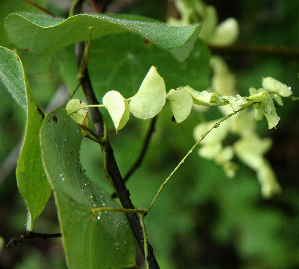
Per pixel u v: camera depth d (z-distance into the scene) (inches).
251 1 26.6
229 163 15.3
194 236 34.0
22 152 8.9
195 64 13.0
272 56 18.6
